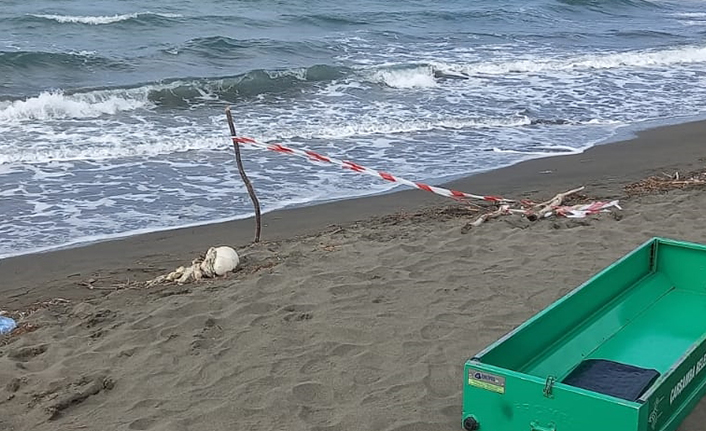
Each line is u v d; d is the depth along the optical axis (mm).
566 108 15953
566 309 4871
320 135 13555
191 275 7270
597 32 26875
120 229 9305
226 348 5613
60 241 8883
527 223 8422
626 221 8328
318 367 5289
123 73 18047
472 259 7332
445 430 4488
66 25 22922
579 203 9289
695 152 12656
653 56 21844
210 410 4766
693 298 5668
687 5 36406
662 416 3770
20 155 11969
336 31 24531
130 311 6453
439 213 9305
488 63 20141
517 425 3752
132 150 12430
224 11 26469
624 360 4871
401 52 21750
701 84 18766
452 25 26906
